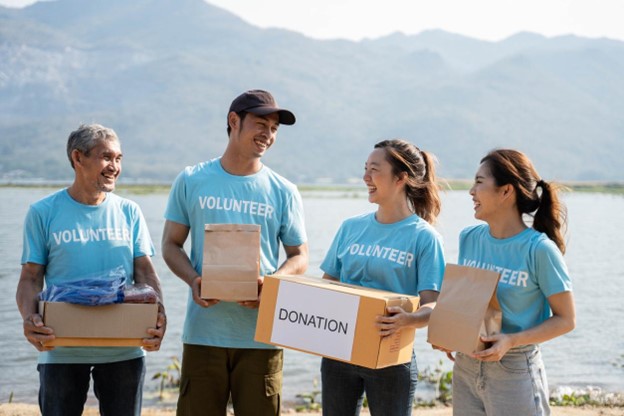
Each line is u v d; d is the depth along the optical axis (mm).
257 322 4051
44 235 4227
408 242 4238
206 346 4324
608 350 11891
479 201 3996
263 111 4281
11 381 9680
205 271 4102
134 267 4418
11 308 14922
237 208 4418
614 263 26000
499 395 3850
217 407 4375
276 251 4551
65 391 4125
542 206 4035
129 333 3992
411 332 4059
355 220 4500
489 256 4008
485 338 3707
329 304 3889
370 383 4148
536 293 3885
